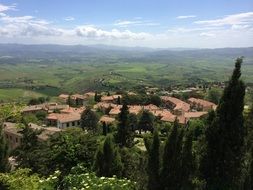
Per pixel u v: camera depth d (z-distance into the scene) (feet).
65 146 63.98
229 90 42.98
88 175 44.01
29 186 43.01
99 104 381.19
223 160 42.70
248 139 46.68
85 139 67.21
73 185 42.80
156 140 43.42
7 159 83.66
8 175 43.93
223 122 42.75
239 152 43.11
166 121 286.87
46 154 70.79
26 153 90.68
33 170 74.54
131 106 358.84
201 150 44.11
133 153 84.79
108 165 60.85
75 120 306.14
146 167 44.70
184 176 42.88
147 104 399.44
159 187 42.80
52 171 62.95
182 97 458.91
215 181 42.83
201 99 417.90
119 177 60.34
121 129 147.33
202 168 43.50
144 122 264.31
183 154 42.96
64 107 377.09
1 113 50.37
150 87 606.14
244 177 43.39
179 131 42.96
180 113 320.70
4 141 83.51
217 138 42.93
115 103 399.03
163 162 42.68
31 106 357.61
